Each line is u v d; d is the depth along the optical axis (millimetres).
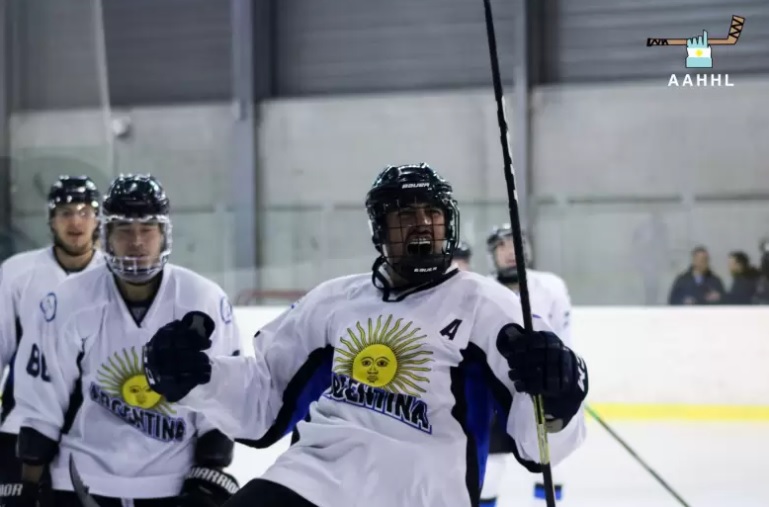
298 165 36844
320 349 7117
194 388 6734
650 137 33969
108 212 8203
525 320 6305
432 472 6340
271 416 7215
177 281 8734
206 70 37969
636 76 34656
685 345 24500
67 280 8891
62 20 36250
